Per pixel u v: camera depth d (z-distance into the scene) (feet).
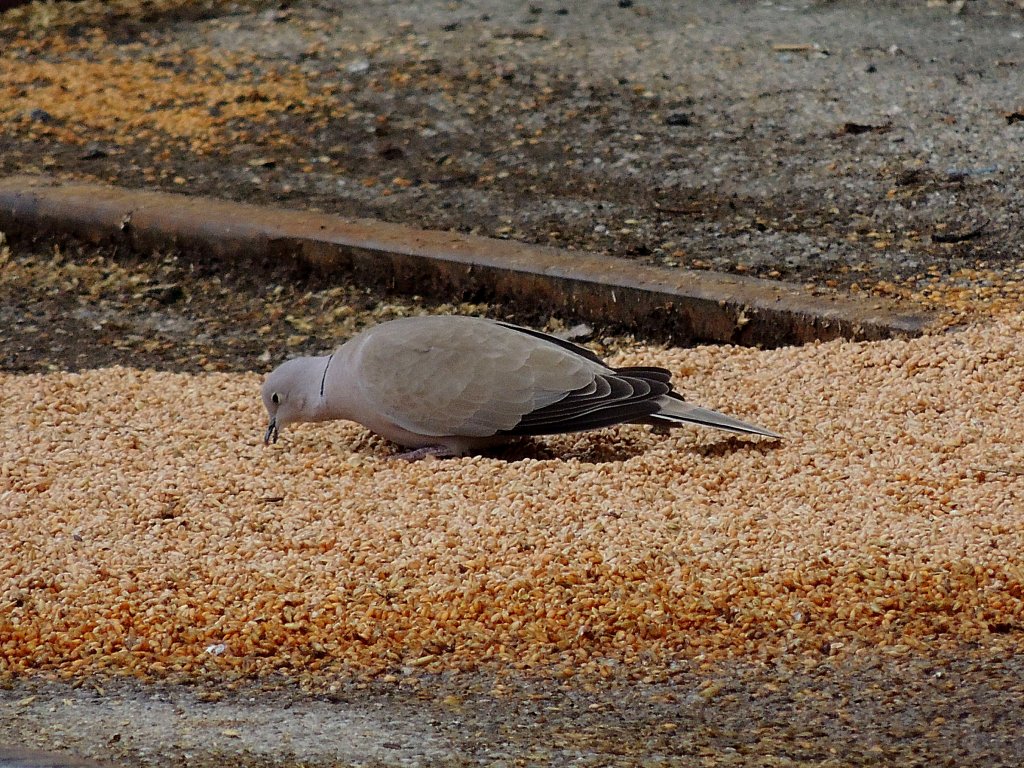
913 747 22.12
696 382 37.50
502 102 61.93
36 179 53.62
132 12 76.69
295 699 24.64
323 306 46.75
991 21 68.85
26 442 35.22
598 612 26.73
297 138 59.06
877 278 43.62
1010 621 25.84
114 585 28.04
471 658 25.90
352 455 34.24
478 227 49.62
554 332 43.55
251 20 74.84
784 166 53.67
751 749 22.22
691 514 29.63
